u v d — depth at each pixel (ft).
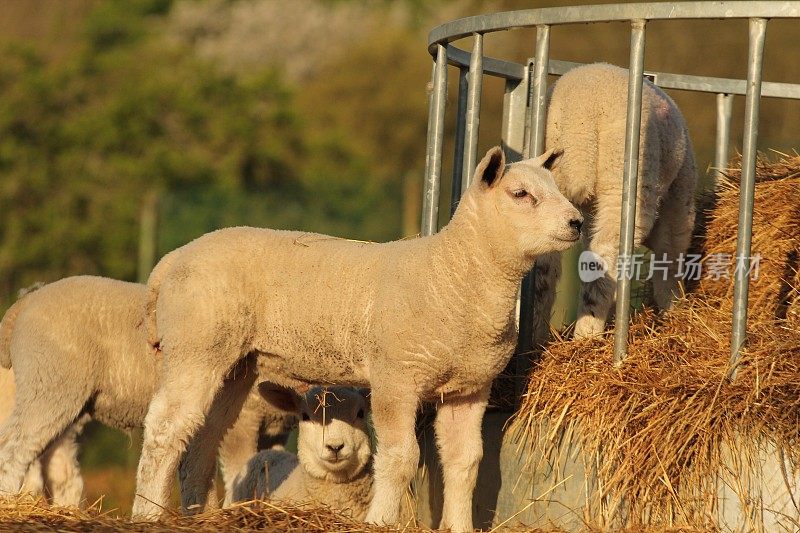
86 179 127.54
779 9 33.14
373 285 36.45
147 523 33.14
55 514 33.53
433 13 203.10
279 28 200.23
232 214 113.19
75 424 45.57
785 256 42.83
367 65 181.88
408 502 38.91
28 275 119.14
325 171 148.05
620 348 36.40
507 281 35.47
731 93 51.24
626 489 34.53
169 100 138.92
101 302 44.91
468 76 44.88
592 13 36.63
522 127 45.03
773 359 34.06
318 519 33.50
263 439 51.31
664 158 42.65
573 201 40.86
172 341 37.19
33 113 130.11
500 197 35.17
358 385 38.14
